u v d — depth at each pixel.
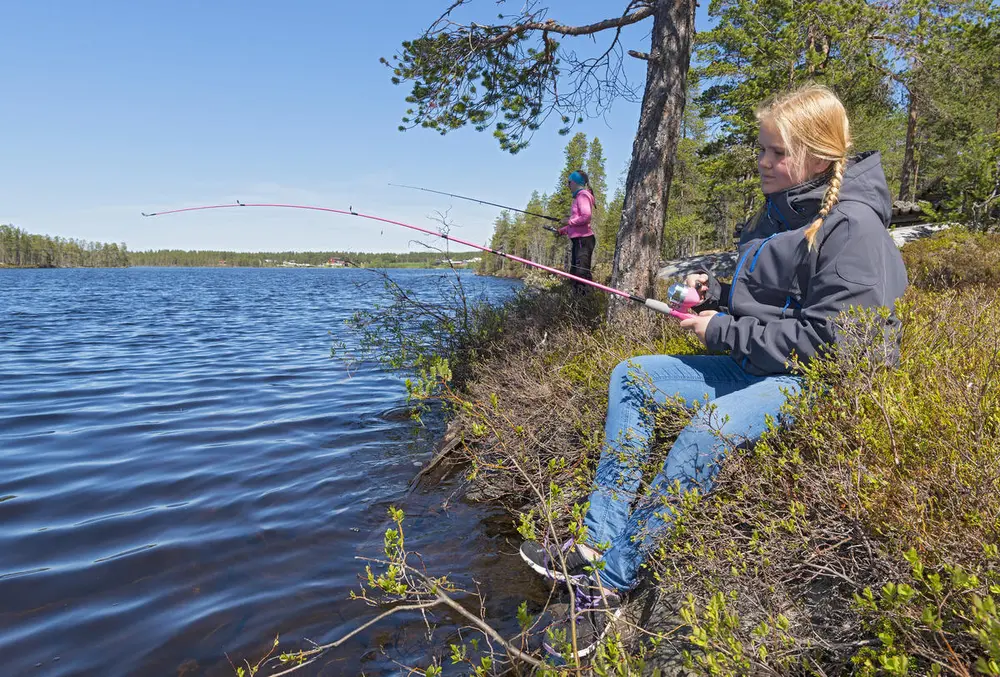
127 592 2.89
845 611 1.73
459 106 6.28
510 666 2.24
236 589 2.90
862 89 11.22
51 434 5.60
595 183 60.69
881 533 1.71
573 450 3.31
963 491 1.70
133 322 17.27
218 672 2.32
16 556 3.25
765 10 12.16
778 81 12.12
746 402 2.23
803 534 1.88
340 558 3.20
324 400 6.84
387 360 6.46
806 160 2.26
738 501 2.08
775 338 2.21
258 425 5.82
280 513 3.77
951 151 15.55
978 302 3.10
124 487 4.23
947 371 2.11
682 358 2.55
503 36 6.00
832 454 1.96
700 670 1.65
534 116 6.52
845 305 2.08
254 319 18.22
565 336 5.04
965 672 1.27
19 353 10.93
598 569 2.21
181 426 5.83
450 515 3.67
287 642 2.49
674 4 5.00
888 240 2.16
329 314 20.06
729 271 11.63
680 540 2.04
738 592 1.82
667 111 5.01
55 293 35.47
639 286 5.00
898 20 9.71
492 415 3.78
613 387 2.59
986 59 10.42
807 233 2.16
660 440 2.71
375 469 4.48
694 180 36.44
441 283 7.09
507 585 2.89
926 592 1.51
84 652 2.45
